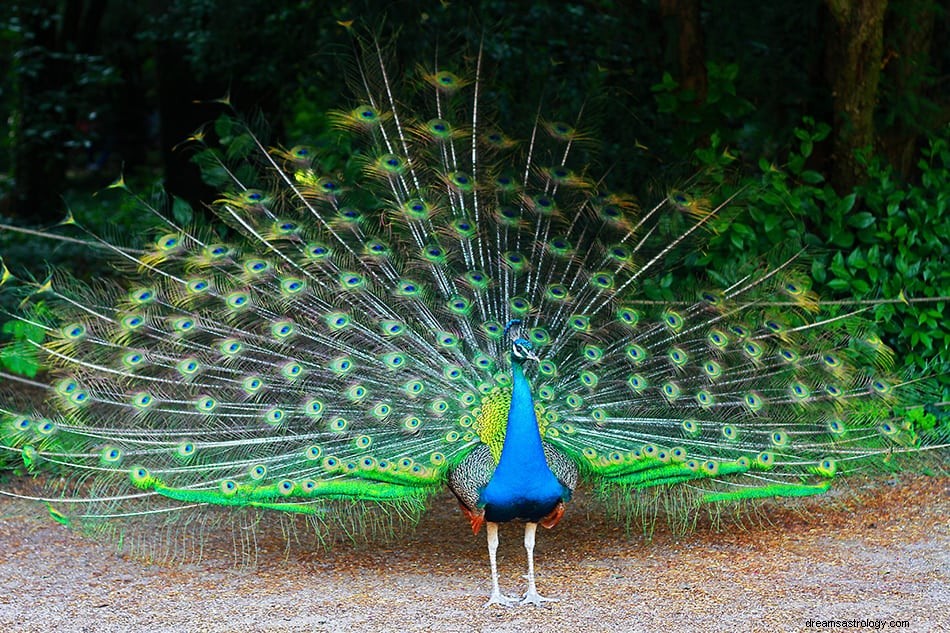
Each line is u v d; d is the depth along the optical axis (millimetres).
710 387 11625
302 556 12000
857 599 10180
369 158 12383
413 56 18562
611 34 19812
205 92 27094
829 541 12031
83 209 34625
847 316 12359
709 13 20078
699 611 9961
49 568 11586
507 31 20141
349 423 11078
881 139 17906
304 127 29891
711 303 11836
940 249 16250
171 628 9789
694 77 17625
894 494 13594
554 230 12367
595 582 10953
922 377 13617
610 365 11594
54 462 11148
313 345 11430
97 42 36094
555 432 10977
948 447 12656
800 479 11602
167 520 11336
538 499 10203
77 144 32344
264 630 9703
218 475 10992
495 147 12719
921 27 17641
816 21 17578
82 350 11398
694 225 12453
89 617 10109
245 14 22219
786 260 13086
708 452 11391
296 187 12172
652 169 18234
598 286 11711
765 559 11477
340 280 11422
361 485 10656
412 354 11391
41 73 32062
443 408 10906
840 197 17281
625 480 11016
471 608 10227
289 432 11141
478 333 11539
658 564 11453
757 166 18641
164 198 13891
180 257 11547
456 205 12117
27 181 33094
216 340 11469
